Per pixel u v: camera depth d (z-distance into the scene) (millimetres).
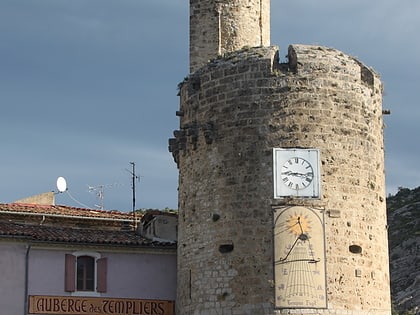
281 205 43125
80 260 48062
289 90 44188
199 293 44312
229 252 43625
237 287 43000
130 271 48688
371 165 45250
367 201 44594
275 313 42000
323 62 44812
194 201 45719
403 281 98625
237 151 44312
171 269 49281
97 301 47688
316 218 43094
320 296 42281
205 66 46750
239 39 50469
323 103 44375
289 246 42719
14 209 53281
